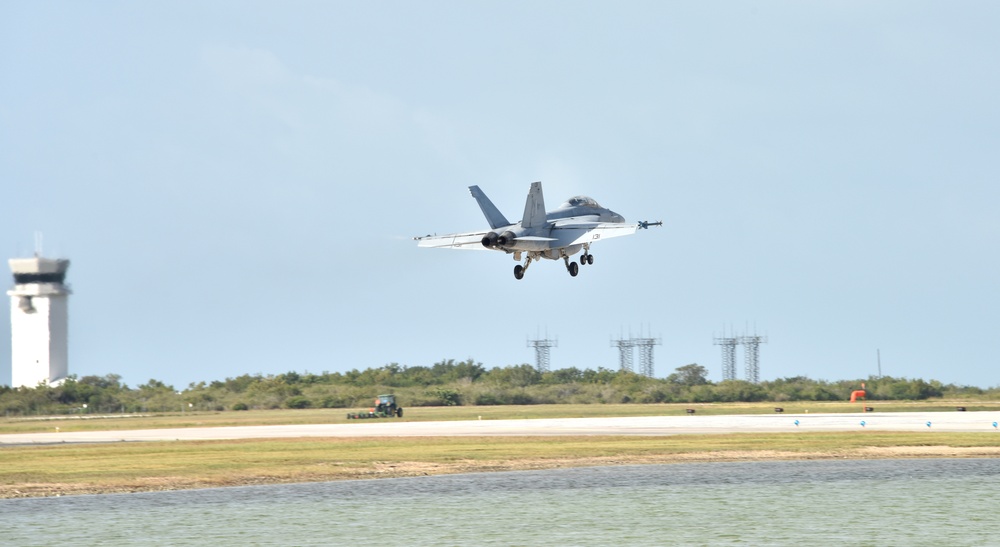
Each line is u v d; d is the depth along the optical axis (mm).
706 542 160875
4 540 166125
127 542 164000
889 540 161250
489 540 163500
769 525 173250
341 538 166125
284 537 167125
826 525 172875
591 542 161500
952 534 165250
